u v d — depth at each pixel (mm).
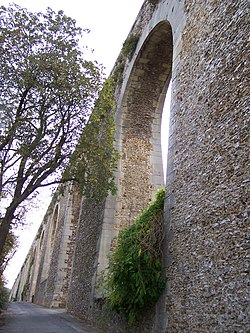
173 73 7773
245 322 4051
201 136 5934
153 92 12297
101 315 9305
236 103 5020
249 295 4070
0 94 9039
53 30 9414
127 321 7387
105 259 10430
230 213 4730
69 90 9492
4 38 8914
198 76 6414
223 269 4660
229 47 5469
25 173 9508
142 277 6379
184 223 6031
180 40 7684
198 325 5004
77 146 10016
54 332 8344
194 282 5340
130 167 11617
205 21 6512
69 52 9602
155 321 6273
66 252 19031
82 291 12109
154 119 12469
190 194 5992
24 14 9195
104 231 10680
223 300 4539
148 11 11109
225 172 5020
